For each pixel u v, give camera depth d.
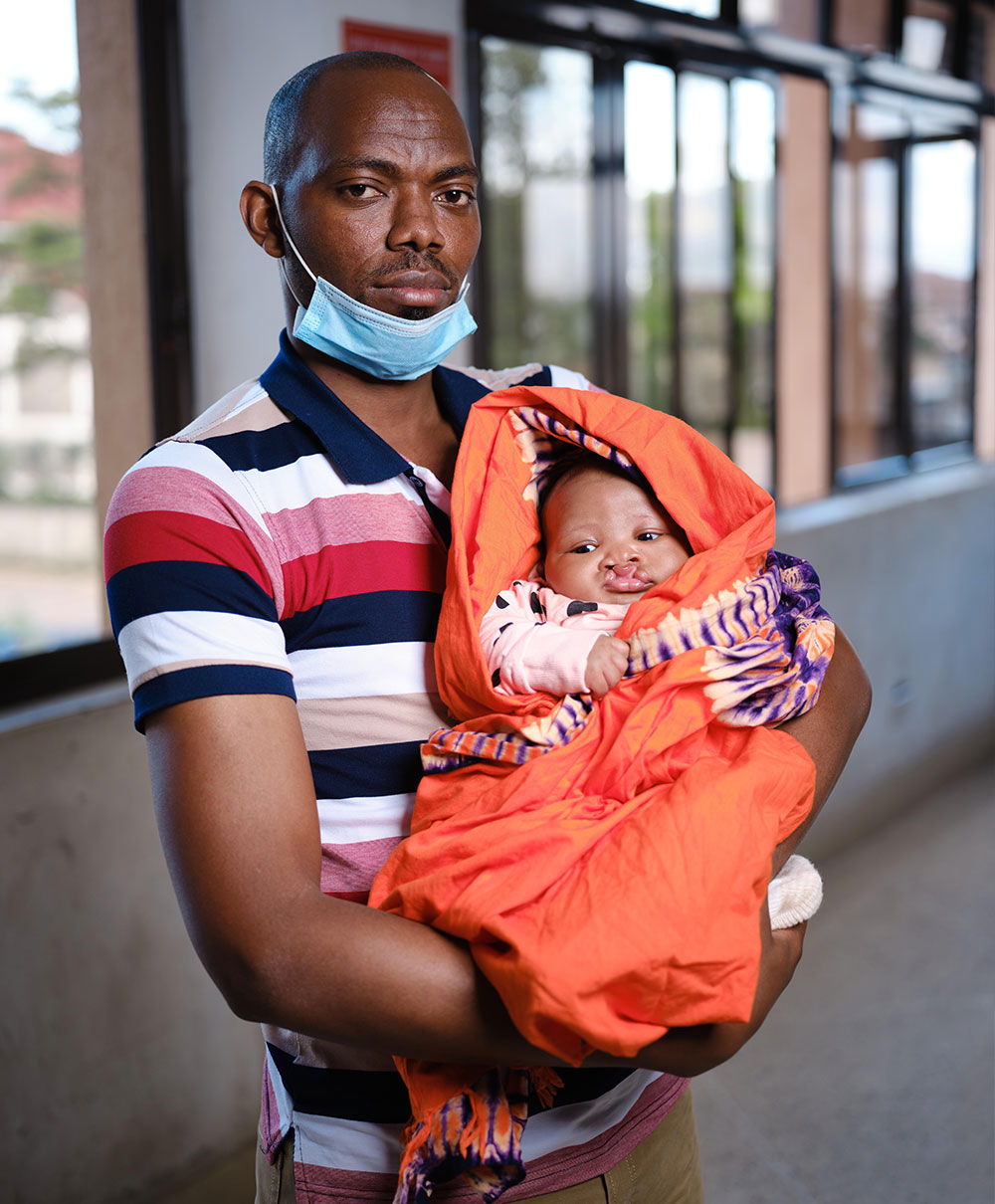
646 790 0.85
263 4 2.09
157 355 2.07
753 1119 2.43
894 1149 2.31
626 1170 0.99
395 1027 0.75
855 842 3.68
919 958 3.01
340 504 0.92
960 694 4.21
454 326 0.98
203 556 0.82
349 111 0.90
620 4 2.73
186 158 2.05
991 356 4.92
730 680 0.88
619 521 1.01
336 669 0.91
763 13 3.25
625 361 2.99
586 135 2.82
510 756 0.87
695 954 0.71
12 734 1.88
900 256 4.16
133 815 2.06
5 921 1.89
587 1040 0.71
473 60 2.46
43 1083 1.96
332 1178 0.93
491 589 0.97
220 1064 2.23
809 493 3.83
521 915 0.74
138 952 2.08
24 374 2.20
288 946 0.74
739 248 3.31
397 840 0.92
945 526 4.00
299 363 0.97
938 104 4.18
